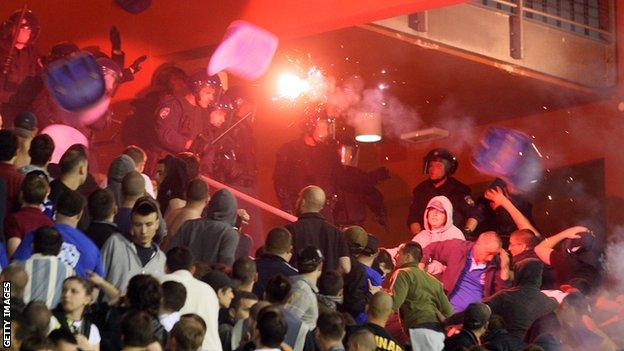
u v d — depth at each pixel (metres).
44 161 14.89
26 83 20.73
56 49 20.97
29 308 11.07
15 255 12.84
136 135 22.67
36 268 12.45
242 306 13.64
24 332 11.02
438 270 19.36
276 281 13.86
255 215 23.30
